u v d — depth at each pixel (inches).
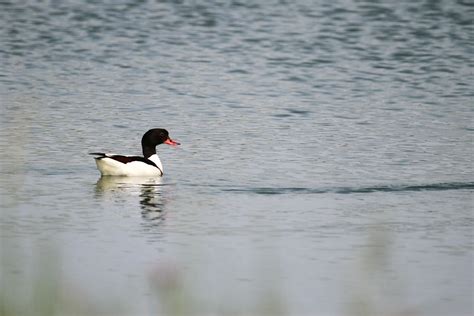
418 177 1027.9
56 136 1185.4
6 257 766.5
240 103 1373.0
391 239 832.3
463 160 1097.4
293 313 679.7
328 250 800.9
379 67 1606.8
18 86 1445.6
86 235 831.7
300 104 1374.3
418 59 1654.8
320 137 1198.3
